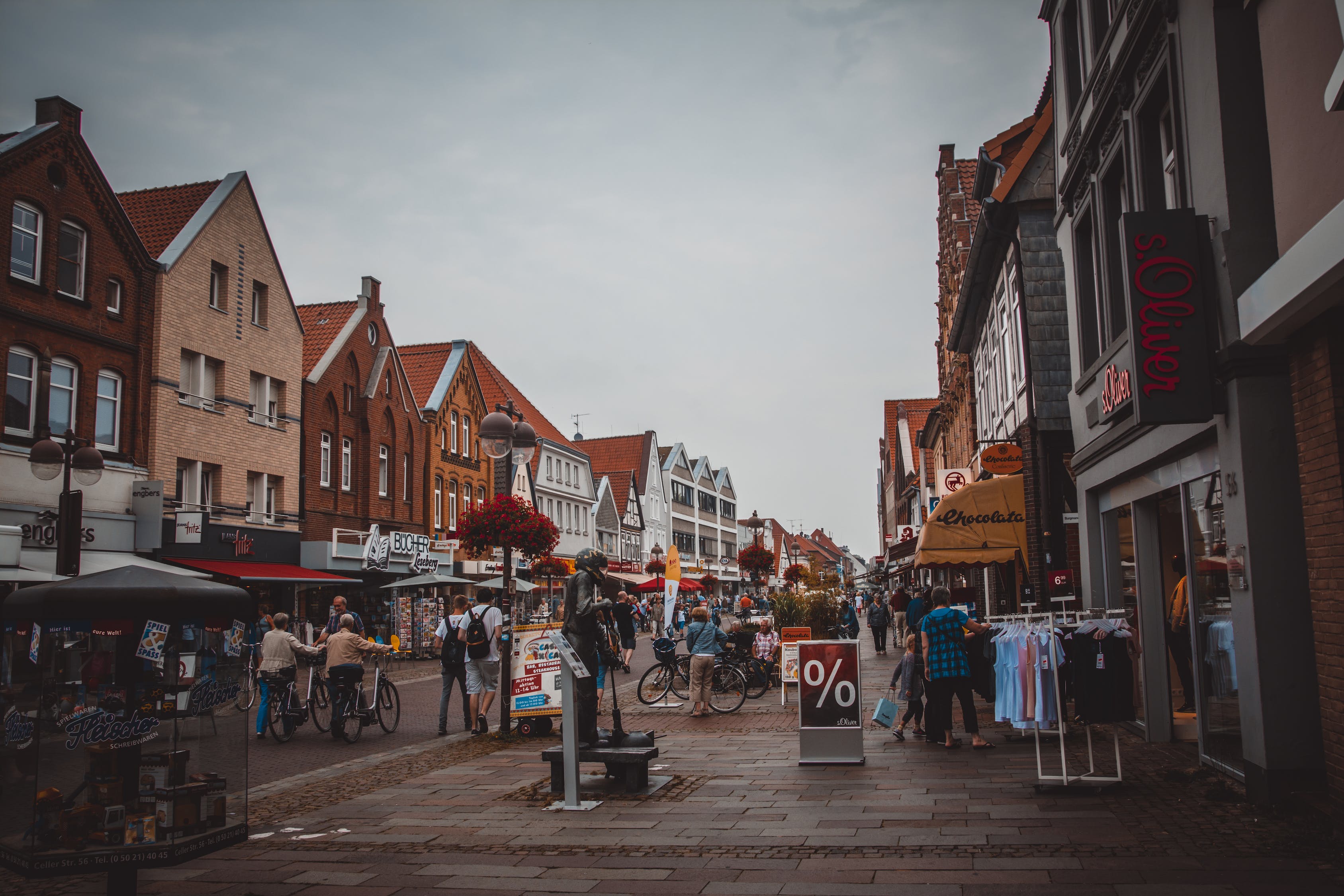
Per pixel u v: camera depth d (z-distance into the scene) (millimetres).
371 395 36719
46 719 5383
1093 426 12758
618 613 17234
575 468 60969
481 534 17516
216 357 28328
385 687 14758
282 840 7633
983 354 24203
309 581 28516
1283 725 7273
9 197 21781
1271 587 7383
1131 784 8516
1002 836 6941
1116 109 11234
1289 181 7160
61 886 6535
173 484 26281
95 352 24062
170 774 5488
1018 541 16812
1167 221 8000
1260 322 6855
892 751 11367
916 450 59562
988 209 18438
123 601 5445
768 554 59469
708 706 15945
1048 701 8508
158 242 28094
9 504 21125
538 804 8781
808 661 10594
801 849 6809
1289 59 7102
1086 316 13570
